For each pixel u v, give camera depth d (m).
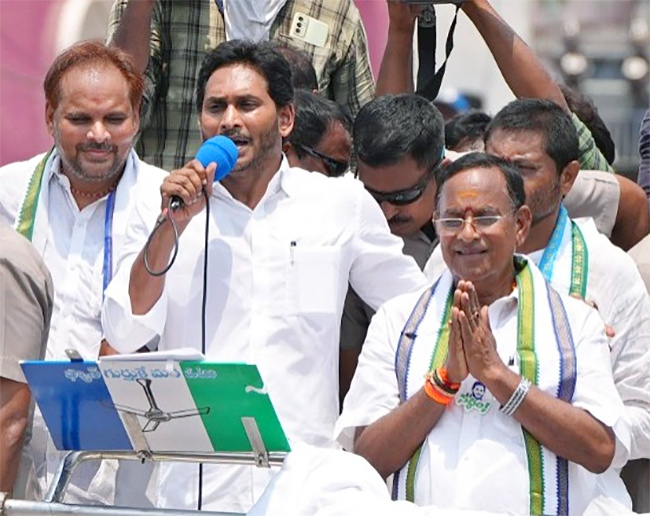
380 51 19.03
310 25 17.17
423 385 12.35
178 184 12.83
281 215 13.86
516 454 12.18
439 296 12.91
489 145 14.29
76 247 14.27
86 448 12.03
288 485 11.43
